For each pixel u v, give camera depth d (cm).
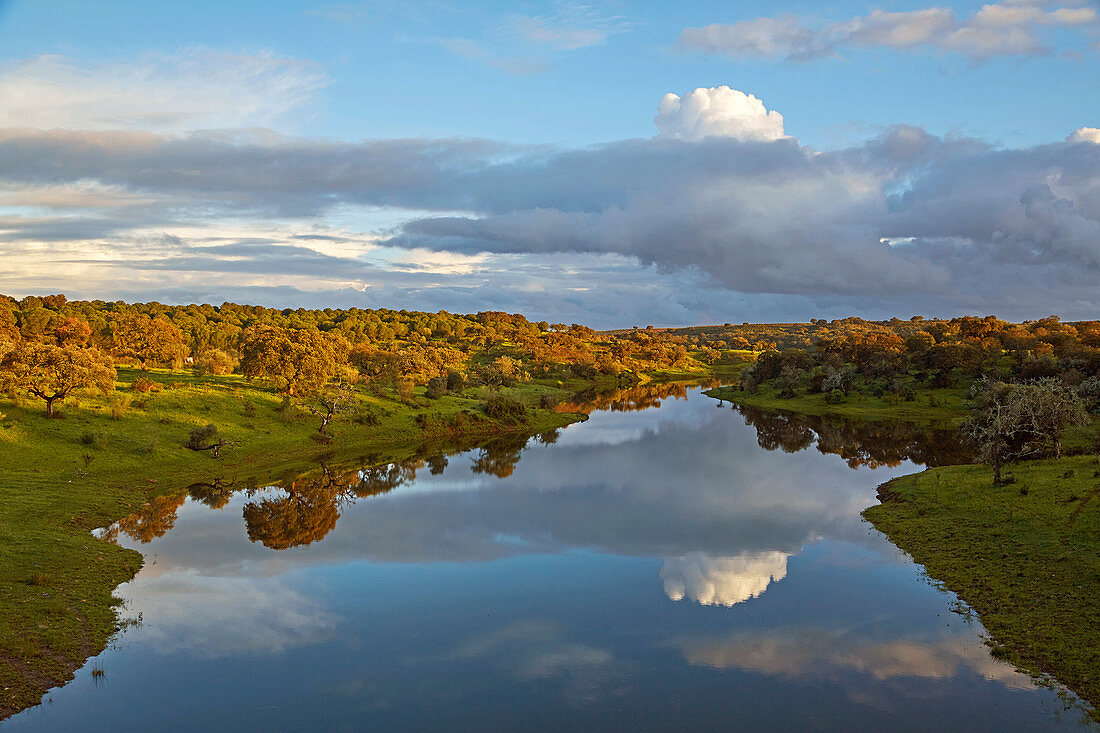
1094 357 11669
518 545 4250
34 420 6053
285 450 7319
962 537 3809
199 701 2302
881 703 2262
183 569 3650
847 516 4834
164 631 2838
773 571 3669
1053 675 2336
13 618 2631
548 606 3228
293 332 8700
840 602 3170
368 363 12525
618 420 11569
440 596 3359
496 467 7131
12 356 6284
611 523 4778
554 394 15350
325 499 5550
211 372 10544
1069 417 5194
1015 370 12681
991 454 4641
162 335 11694
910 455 7519
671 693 2386
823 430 9925
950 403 11475
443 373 13962
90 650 2584
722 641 2803
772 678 2470
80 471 5291
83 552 3572
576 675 2531
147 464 5856
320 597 3331
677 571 3709
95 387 6675
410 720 2219
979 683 2347
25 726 2086
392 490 5956
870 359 15300
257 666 2577
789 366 15775
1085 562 3083
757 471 6762
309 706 2294
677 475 6619
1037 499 4050
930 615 2953
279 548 4122
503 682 2483
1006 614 2831
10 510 4075
